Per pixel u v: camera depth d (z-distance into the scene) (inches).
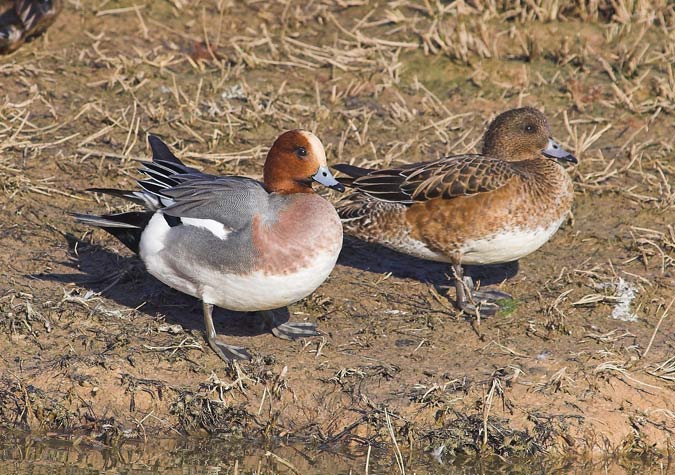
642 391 392.5
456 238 434.3
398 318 432.5
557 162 456.4
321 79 611.2
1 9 587.5
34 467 354.0
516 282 461.1
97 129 548.1
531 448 371.2
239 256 371.9
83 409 379.2
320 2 671.8
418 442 371.9
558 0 657.0
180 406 378.6
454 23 652.7
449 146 557.9
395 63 617.3
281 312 431.5
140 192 402.6
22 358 390.0
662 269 466.9
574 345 415.8
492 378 390.9
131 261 457.1
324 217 378.6
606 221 506.0
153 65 604.1
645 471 366.9
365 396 382.0
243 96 588.1
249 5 667.4
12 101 558.9
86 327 406.9
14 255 450.0
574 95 599.5
